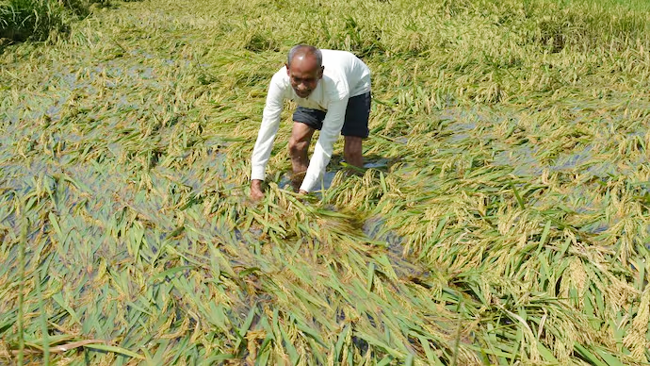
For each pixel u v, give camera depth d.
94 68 6.99
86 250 3.35
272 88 3.58
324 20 8.51
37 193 3.94
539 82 6.14
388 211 3.77
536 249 3.21
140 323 2.78
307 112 3.86
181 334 2.72
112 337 2.71
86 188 4.07
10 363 2.53
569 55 7.23
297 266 3.22
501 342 2.69
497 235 3.36
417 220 3.61
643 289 2.91
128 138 4.86
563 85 6.19
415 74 6.30
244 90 6.06
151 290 2.99
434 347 2.65
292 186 4.07
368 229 3.63
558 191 3.92
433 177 4.21
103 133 5.01
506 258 3.17
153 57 7.34
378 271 3.19
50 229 3.59
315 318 2.84
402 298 2.98
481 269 3.19
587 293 2.91
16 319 2.77
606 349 2.63
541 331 2.68
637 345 2.62
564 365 2.52
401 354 2.58
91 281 3.10
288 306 2.89
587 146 4.72
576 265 3.02
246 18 9.70
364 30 7.62
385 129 5.06
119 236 3.51
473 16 9.12
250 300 2.96
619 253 3.10
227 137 4.89
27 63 7.14
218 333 2.72
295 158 4.04
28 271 3.16
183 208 3.78
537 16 8.52
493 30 8.23
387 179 4.10
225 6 10.85
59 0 9.41
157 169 4.38
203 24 8.97
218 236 3.51
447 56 6.89
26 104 5.77
